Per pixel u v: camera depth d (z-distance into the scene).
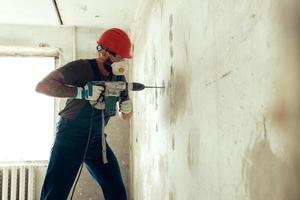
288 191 0.72
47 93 1.71
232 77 1.02
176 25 1.70
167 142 1.89
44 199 1.72
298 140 0.68
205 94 1.27
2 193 3.34
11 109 3.66
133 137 3.42
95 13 3.30
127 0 2.99
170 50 1.83
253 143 0.88
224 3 1.08
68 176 1.77
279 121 0.75
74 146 1.82
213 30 1.18
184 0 1.55
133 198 3.38
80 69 1.83
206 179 1.25
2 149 3.61
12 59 3.70
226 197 1.06
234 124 1.00
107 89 1.81
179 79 1.64
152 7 2.38
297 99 0.68
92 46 3.71
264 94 0.82
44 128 3.68
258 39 0.85
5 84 3.68
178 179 1.65
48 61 3.74
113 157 2.04
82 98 1.79
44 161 3.60
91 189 3.54
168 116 1.87
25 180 3.43
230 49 1.03
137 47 3.18
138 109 3.06
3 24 3.58
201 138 1.31
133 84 1.87
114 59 1.92
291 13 0.70
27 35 3.61
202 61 1.30
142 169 2.80
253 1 0.87
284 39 0.73
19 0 3.01
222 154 1.10
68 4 3.09
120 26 3.67
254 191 0.87
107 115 1.95
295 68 0.69
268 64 0.80
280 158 0.75
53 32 3.67
